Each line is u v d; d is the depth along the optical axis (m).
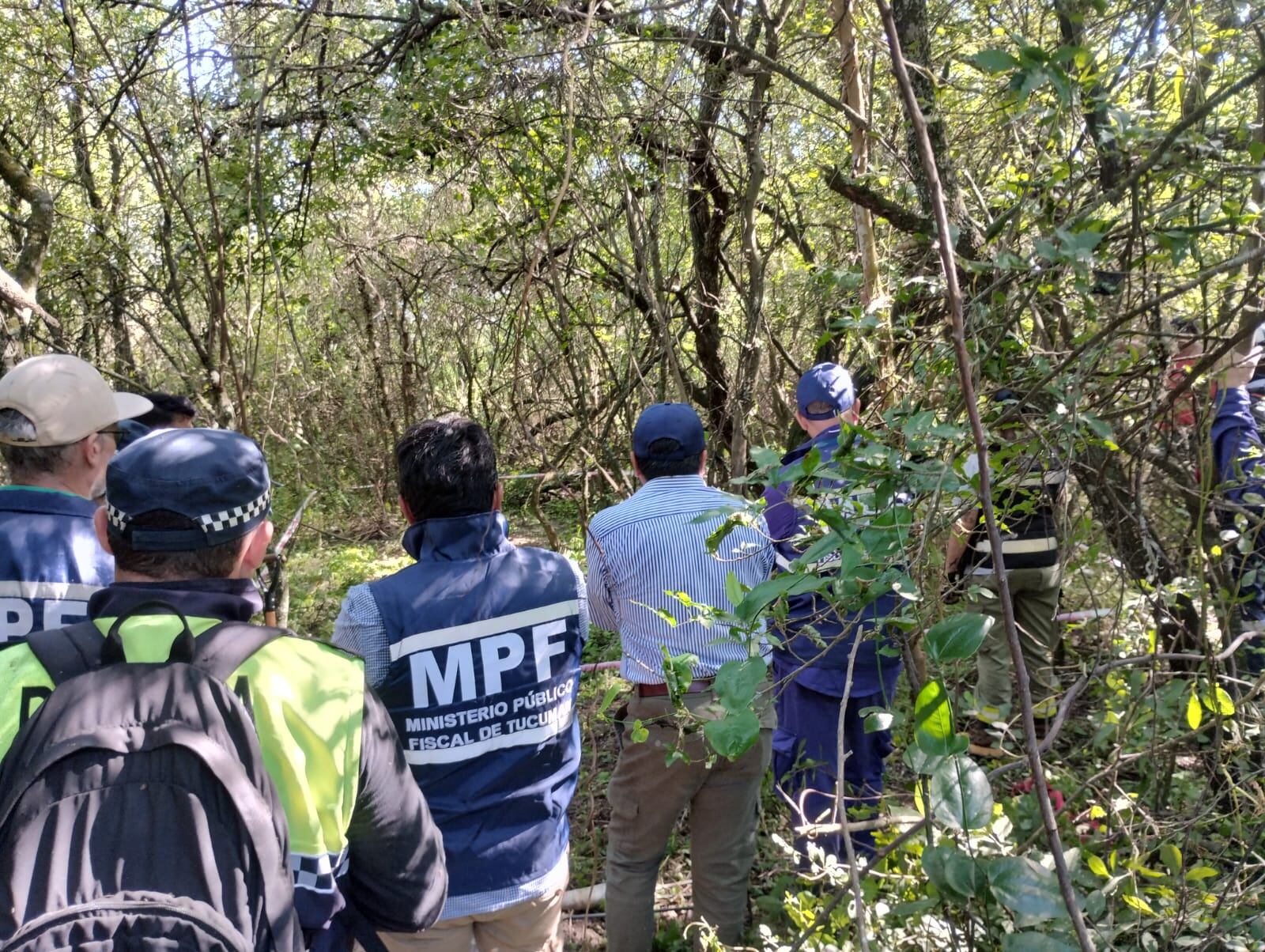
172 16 3.83
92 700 1.03
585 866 3.28
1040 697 3.34
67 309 5.59
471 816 1.84
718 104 3.99
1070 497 2.34
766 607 1.37
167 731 1.01
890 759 3.14
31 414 2.00
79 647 1.11
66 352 4.37
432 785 1.84
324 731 1.14
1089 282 1.35
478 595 1.88
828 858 1.81
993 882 1.10
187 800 0.99
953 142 2.91
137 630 1.13
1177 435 2.18
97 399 2.11
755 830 2.53
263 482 1.28
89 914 0.92
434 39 3.97
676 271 5.05
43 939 0.91
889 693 2.66
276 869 1.02
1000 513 1.68
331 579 7.34
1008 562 3.19
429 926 1.35
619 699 3.85
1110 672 2.02
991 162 2.59
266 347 8.19
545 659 1.93
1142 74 1.82
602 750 3.93
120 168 5.96
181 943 0.93
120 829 0.97
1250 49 1.73
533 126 4.01
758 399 5.45
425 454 1.93
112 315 6.02
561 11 3.32
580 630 2.05
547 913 1.93
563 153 4.29
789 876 2.63
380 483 9.31
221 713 1.07
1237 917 1.58
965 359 1.04
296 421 8.88
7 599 1.90
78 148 5.45
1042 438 1.53
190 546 1.20
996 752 1.86
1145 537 1.90
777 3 3.91
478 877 1.83
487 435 2.01
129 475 1.20
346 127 4.46
